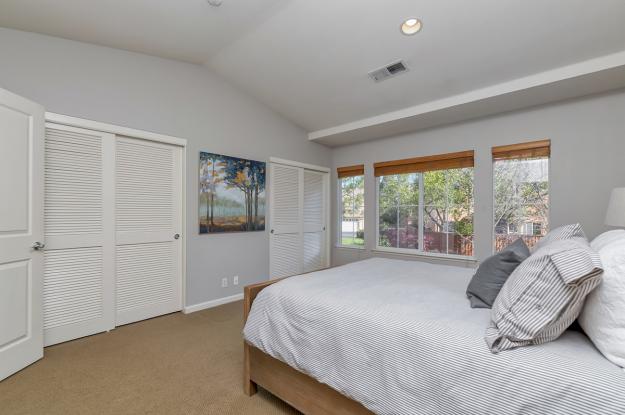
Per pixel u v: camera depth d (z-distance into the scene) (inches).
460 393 38.6
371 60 112.9
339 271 86.8
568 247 40.5
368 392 47.0
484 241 134.3
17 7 79.7
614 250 37.0
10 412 63.2
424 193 157.2
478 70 107.0
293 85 138.1
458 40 96.4
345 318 52.4
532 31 88.5
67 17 86.4
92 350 91.7
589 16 80.9
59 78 96.2
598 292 37.1
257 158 154.9
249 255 151.1
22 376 76.8
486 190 134.0
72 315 98.7
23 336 80.4
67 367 81.6
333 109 151.0
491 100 117.0
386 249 169.9
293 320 59.6
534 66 100.9
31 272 82.7
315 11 95.5
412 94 127.0
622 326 33.9
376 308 52.8
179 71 125.6
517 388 35.0
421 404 41.6
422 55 105.7
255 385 71.7
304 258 182.2
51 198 94.6
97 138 104.6
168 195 124.4
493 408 36.0
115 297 109.3
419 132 156.9
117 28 95.7
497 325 40.7
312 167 184.7
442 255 147.8
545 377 33.9
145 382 75.0
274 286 68.7
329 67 121.2
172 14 92.7
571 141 114.2
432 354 41.9
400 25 95.4
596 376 32.1
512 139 127.4
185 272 126.4
